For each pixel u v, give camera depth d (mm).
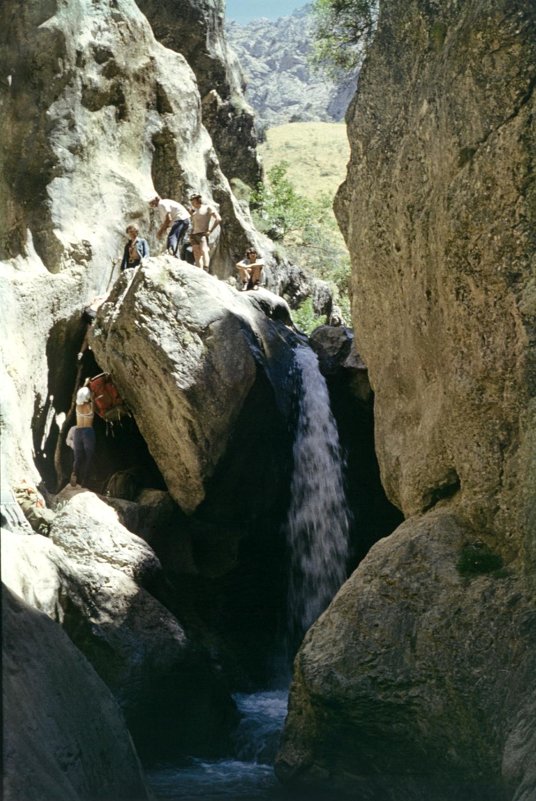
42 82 17109
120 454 16734
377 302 12688
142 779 7141
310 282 28172
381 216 12391
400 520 16969
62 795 5508
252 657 15820
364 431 17031
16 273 16188
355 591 10344
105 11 18828
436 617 9641
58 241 16906
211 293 15539
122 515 14383
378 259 12523
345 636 10102
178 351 14992
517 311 9672
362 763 9891
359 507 16922
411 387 12039
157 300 15266
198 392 14906
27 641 6445
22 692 5984
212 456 15031
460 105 10367
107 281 17891
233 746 12672
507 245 9789
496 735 8781
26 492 13422
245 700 14578
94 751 6562
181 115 20688
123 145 19141
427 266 11195
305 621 16312
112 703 7152
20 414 14734
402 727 9492
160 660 11906
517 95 9750
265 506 15898
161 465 15555
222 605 15797
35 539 11680
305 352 17141
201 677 12297
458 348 10453
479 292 10086
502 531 9789
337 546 16625
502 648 9125
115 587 12195
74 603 11539
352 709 9711
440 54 11203
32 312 15977
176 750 12133
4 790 5070
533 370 9562
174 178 20391
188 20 28109
